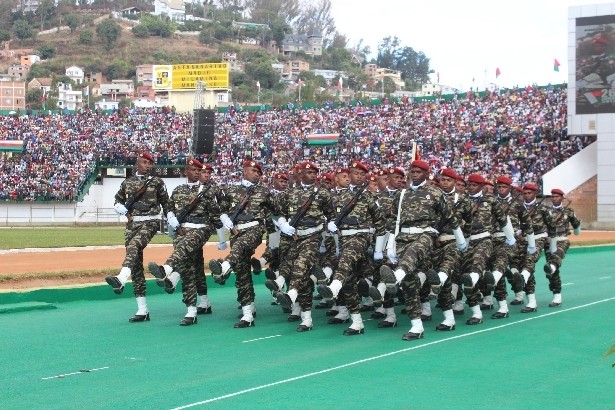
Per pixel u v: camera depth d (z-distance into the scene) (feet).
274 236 49.06
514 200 51.75
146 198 45.52
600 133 171.73
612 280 71.36
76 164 218.59
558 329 43.96
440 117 216.54
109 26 602.85
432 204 40.96
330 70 623.77
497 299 48.96
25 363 33.99
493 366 33.76
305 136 223.71
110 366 33.47
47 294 51.72
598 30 169.99
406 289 40.65
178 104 311.27
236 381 30.78
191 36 631.56
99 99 508.94
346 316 45.70
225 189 46.47
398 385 30.19
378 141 214.90
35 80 533.14
